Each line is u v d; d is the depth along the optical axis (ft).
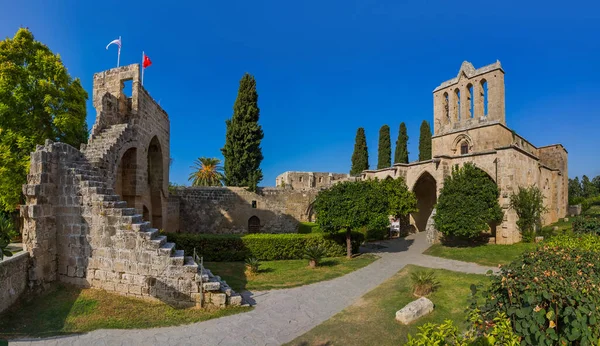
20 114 58.03
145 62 63.31
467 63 98.58
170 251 31.73
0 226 25.22
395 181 91.50
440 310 31.37
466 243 69.05
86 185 33.76
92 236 33.30
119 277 32.30
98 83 59.93
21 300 29.71
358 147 156.56
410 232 102.12
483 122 92.48
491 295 14.89
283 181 155.33
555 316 11.87
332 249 62.23
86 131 77.00
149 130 63.10
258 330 27.48
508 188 64.85
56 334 25.18
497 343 11.77
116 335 25.48
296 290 39.19
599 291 12.64
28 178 33.24
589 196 224.94
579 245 28.32
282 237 59.36
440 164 77.20
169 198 82.58
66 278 33.65
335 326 28.37
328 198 59.52
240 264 53.26
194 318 29.27
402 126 155.53
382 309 32.22
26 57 60.34
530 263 16.11
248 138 103.30
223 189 96.68
